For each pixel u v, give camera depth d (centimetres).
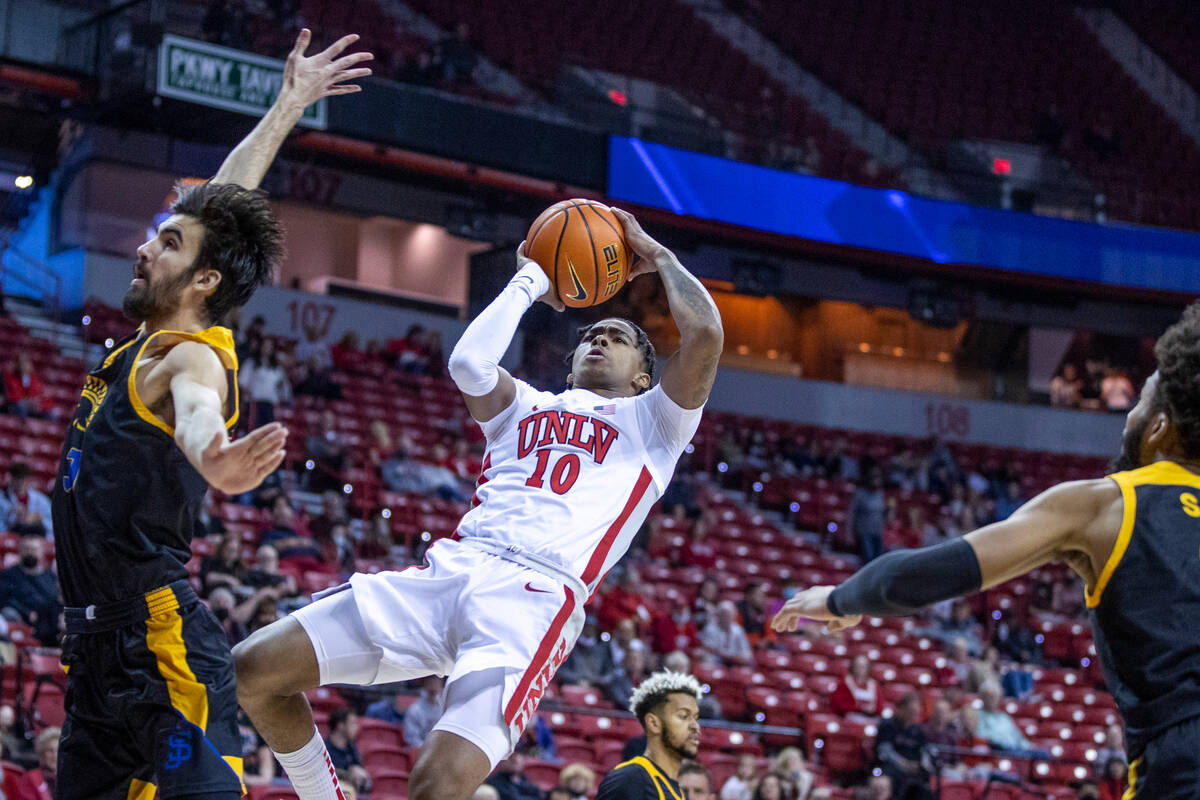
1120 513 239
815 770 1043
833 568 1551
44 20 1533
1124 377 2236
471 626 310
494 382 339
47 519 1027
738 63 2125
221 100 1438
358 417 1495
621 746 977
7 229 1856
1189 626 231
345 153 1605
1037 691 1338
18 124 1697
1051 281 2000
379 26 1766
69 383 1383
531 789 816
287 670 311
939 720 1055
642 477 334
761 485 1734
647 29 2095
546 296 363
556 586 316
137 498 265
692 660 1156
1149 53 2491
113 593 267
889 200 1903
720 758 951
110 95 1452
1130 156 2236
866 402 2086
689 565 1406
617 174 1703
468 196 1852
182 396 251
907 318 2194
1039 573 1602
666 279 348
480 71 1750
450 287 1966
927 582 240
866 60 2261
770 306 2153
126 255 1634
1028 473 2009
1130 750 235
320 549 1120
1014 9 2448
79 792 274
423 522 1303
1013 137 2231
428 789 289
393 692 905
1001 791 1022
